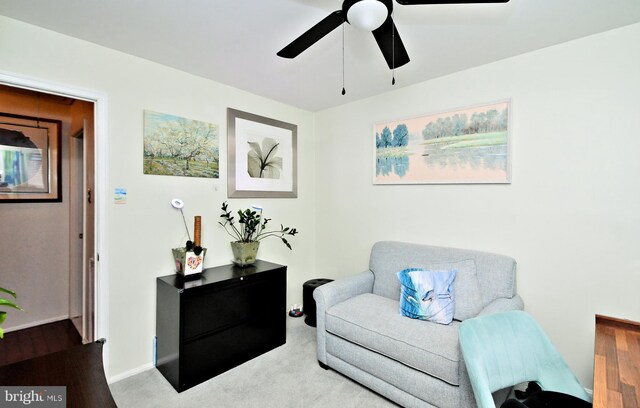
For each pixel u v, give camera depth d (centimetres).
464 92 240
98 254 207
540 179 208
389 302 234
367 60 221
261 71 241
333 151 336
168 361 212
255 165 295
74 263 308
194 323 207
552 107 203
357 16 123
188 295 203
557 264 203
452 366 159
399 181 279
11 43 172
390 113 286
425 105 262
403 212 279
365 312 215
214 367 219
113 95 208
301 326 303
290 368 229
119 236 212
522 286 216
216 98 263
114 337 211
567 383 136
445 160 251
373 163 298
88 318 259
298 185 339
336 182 333
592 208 191
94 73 200
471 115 237
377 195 298
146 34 189
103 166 205
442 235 255
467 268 217
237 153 279
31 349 255
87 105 252
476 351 122
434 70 240
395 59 162
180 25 179
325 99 310
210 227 261
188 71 242
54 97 293
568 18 169
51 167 304
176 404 188
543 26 178
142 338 223
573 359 197
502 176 223
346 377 217
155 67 227
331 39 192
